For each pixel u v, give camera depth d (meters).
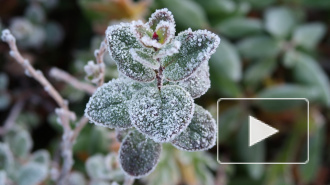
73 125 0.43
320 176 0.52
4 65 0.50
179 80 0.25
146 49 0.24
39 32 0.50
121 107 0.26
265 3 0.50
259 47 0.48
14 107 0.48
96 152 0.41
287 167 0.48
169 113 0.25
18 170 0.40
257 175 0.47
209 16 0.48
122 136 0.29
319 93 0.47
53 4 0.51
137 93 0.25
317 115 0.49
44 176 0.39
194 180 0.43
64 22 0.53
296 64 0.48
